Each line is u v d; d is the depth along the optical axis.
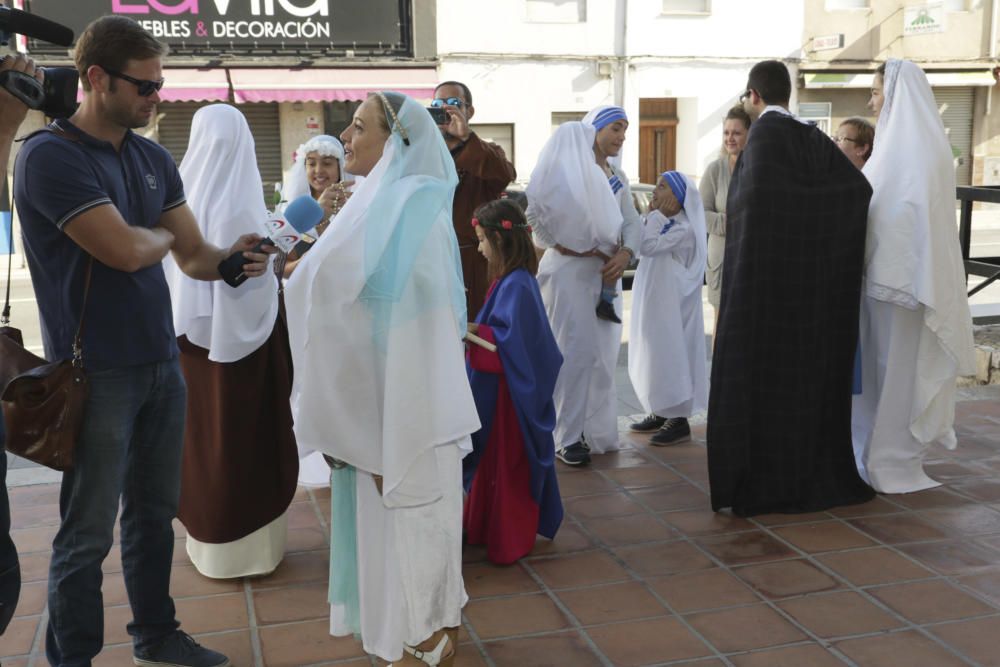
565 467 4.81
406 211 2.51
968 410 5.58
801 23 19.17
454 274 2.65
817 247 3.98
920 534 3.88
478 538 3.79
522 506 3.72
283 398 3.45
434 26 16.78
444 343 2.57
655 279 5.06
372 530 2.65
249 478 3.43
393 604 2.65
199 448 3.44
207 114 3.31
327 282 2.52
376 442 2.58
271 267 3.29
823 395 4.16
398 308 2.49
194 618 3.27
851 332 4.14
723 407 4.02
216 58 15.80
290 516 4.19
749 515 4.11
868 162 4.27
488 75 17.33
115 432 2.62
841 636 3.09
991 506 4.16
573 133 4.66
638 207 11.99
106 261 2.49
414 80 16.81
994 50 20.34
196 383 3.41
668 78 18.47
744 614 3.25
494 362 3.61
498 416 3.65
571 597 3.41
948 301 4.09
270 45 16.05
